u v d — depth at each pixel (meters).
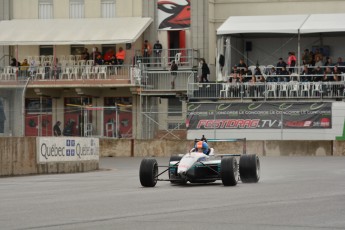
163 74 107.00
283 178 51.00
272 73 104.06
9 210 31.95
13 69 110.06
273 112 95.00
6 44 110.94
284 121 94.56
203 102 97.50
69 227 26.66
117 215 29.84
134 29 110.69
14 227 26.69
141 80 107.00
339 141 89.00
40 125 101.38
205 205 33.16
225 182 43.44
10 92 79.31
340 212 30.28
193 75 104.12
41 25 115.31
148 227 26.45
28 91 113.19
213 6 115.75
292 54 105.25
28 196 38.97
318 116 93.88
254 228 26.05
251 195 37.66
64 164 63.16
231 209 31.53
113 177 55.94
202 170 45.22
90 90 110.56
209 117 96.50
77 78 108.81
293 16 108.69
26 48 117.62
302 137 94.25
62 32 112.31
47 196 38.75
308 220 27.97
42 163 60.69
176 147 92.19
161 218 28.83
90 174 60.78
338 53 110.50
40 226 26.91
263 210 31.08
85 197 37.72
